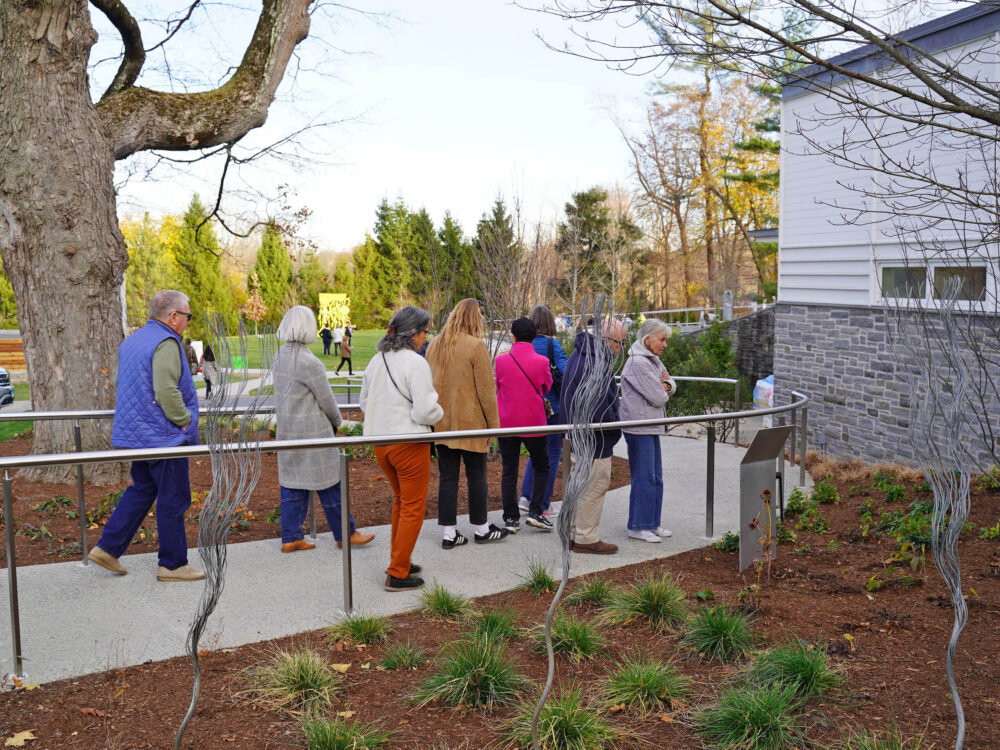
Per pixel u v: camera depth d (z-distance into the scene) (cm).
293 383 540
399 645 394
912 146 1064
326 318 5178
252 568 522
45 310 784
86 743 304
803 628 415
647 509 598
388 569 484
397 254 5903
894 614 428
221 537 279
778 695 330
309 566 527
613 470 897
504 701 343
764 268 4488
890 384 1196
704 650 391
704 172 4422
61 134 766
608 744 313
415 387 463
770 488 530
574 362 507
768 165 4222
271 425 1002
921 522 550
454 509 572
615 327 539
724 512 693
